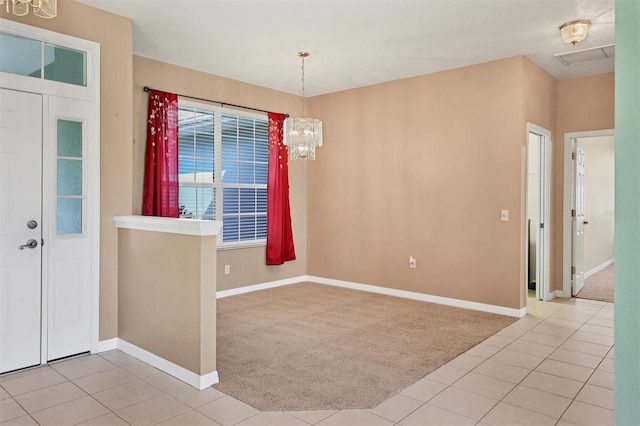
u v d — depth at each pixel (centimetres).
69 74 354
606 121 541
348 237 637
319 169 672
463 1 353
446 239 538
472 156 516
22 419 258
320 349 378
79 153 358
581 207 618
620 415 138
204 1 355
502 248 495
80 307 359
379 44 450
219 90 566
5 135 320
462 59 496
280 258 631
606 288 636
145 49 468
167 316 326
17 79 324
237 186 595
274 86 618
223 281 577
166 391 296
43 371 328
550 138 559
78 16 354
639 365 133
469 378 318
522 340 403
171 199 507
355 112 626
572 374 325
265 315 487
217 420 258
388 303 544
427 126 553
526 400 283
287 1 354
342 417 262
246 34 425
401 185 578
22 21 324
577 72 545
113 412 266
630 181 135
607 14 375
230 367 338
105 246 372
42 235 338
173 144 510
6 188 321
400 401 282
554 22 393
